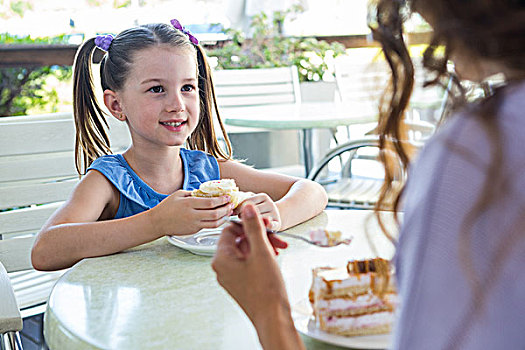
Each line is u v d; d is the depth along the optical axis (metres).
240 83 3.70
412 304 0.46
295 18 4.95
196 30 4.75
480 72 0.50
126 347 0.75
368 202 2.61
